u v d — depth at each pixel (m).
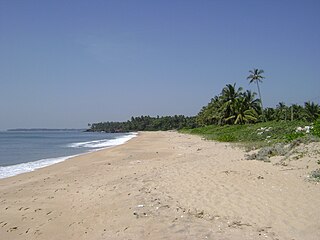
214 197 9.05
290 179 10.38
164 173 13.41
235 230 6.63
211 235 6.39
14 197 11.05
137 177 13.12
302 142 15.65
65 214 8.77
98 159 23.42
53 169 18.77
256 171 12.04
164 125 156.75
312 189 9.02
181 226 6.91
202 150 25.81
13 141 63.50
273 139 26.36
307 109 58.75
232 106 59.78
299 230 6.49
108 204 9.16
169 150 29.38
